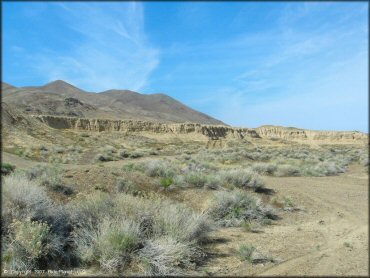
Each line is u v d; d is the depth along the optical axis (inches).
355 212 489.4
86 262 273.4
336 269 266.7
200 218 350.3
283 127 5007.4
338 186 738.2
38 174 576.7
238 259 297.1
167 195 531.2
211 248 327.9
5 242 263.7
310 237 368.5
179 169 818.2
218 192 504.7
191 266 276.5
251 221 435.8
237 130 4224.9
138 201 347.3
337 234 377.1
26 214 285.7
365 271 260.4
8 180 311.4
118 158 1542.8
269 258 293.6
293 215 484.7
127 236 279.7
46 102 5132.9
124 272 260.4
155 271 262.4
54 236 281.6
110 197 363.3
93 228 306.2
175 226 315.3
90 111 5654.5
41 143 1715.1
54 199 434.0
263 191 622.5
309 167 1096.8
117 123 3518.7
